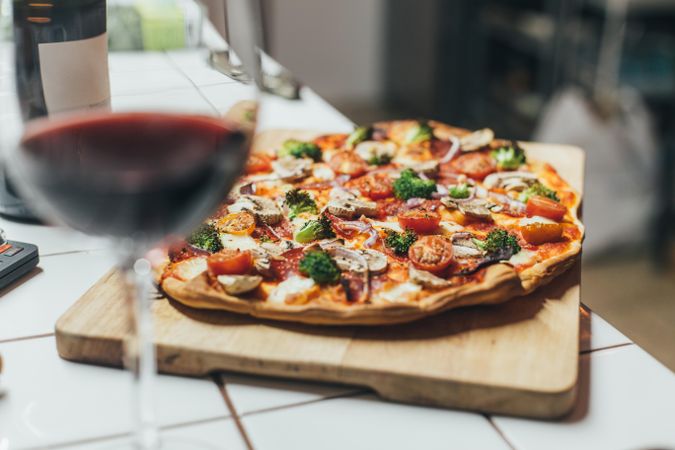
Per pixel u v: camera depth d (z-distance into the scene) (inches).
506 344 26.1
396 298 27.5
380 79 134.7
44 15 27.6
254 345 25.8
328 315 26.3
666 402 24.9
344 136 39.8
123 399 24.6
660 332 64.1
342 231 31.5
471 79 115.3
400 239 30.0
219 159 18.9
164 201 18.7
